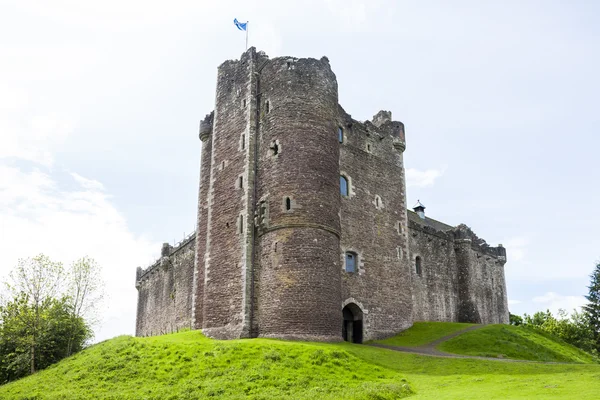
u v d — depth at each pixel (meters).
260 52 33.97
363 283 33.59
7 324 31.05
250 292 28.33
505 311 53.44
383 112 41.53
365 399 16.86
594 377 17.88
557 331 52.94
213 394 18.34
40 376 23.89
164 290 50.19
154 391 19.33
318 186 28.89
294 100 30.39
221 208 32.12
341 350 22.72
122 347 25.14
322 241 27.98
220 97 35.38
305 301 26.53
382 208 36.94
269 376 19.58
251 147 31.20
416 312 40.41
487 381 19.00
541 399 14.48
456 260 46.84
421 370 22.14
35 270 33.00
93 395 19.55
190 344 24.09
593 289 47.22
